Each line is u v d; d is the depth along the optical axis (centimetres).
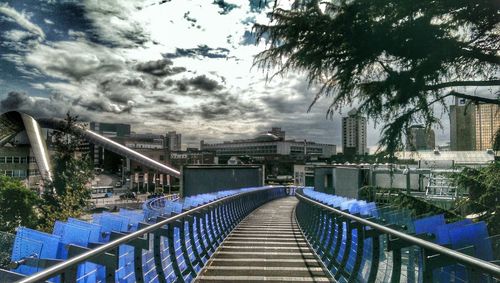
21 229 482
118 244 407
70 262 314
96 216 717
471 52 1108
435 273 421
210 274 774
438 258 371
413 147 1173
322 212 1088
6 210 5288
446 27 1142
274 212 2534
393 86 1152
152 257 711
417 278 495
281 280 716
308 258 941
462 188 1065
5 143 12300
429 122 1172
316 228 1170
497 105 1155
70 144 7338
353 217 610
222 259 921
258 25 1216
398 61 1209
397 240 462
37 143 11725
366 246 717
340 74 1198
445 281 411
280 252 1027
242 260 909
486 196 995
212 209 1218
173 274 737
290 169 18462
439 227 472
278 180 14300
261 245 1155
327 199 1300
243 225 1759
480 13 1055
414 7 1090
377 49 1138
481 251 457
